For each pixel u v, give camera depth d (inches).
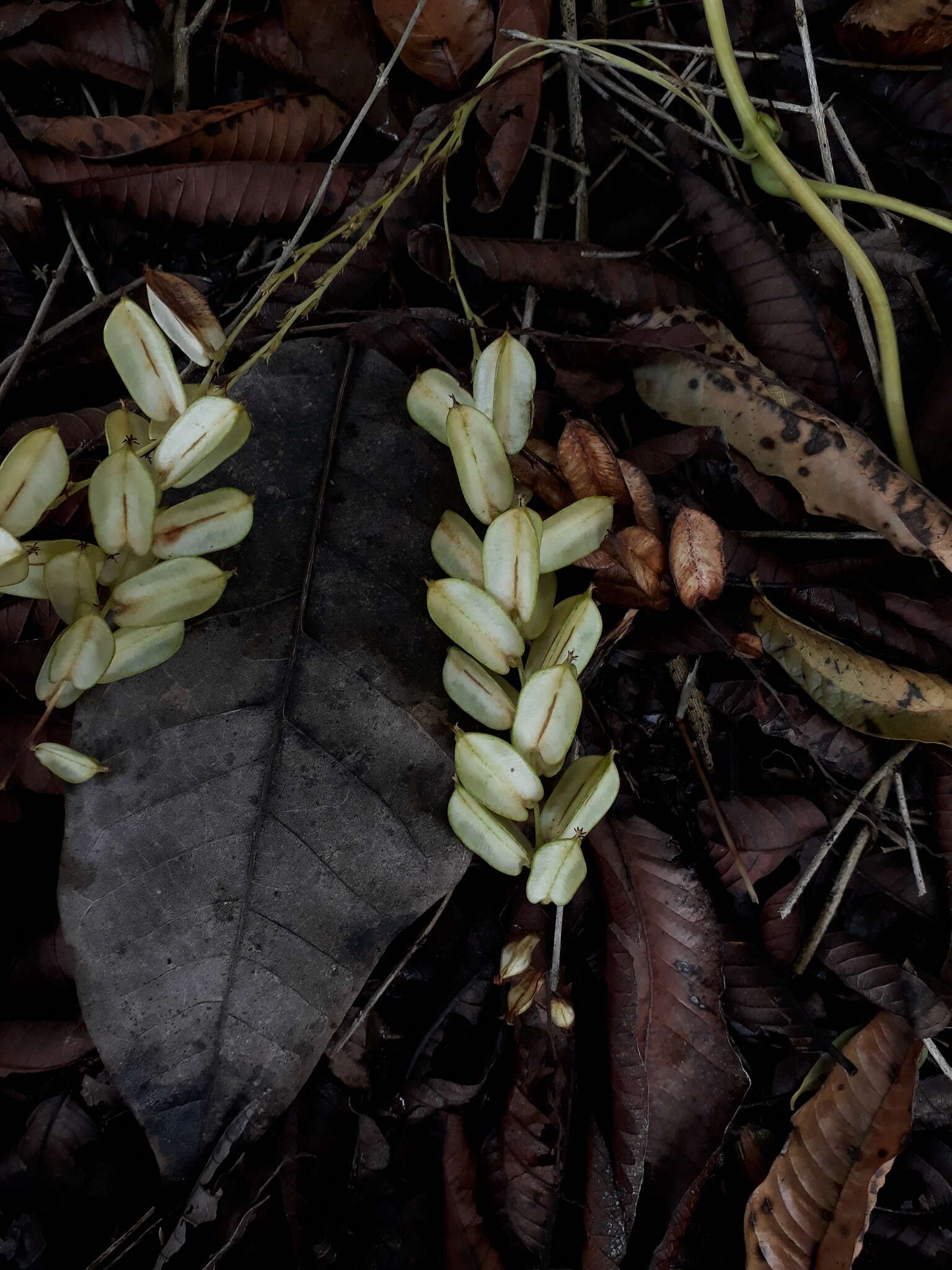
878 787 12.4
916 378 12.6
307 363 11.4
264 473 11.2
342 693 11.1
